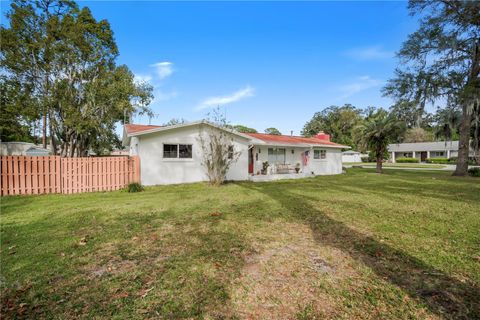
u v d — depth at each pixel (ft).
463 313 8.28
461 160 60.03
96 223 19.01
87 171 37.76
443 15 57.06
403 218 20.01
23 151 80.12
